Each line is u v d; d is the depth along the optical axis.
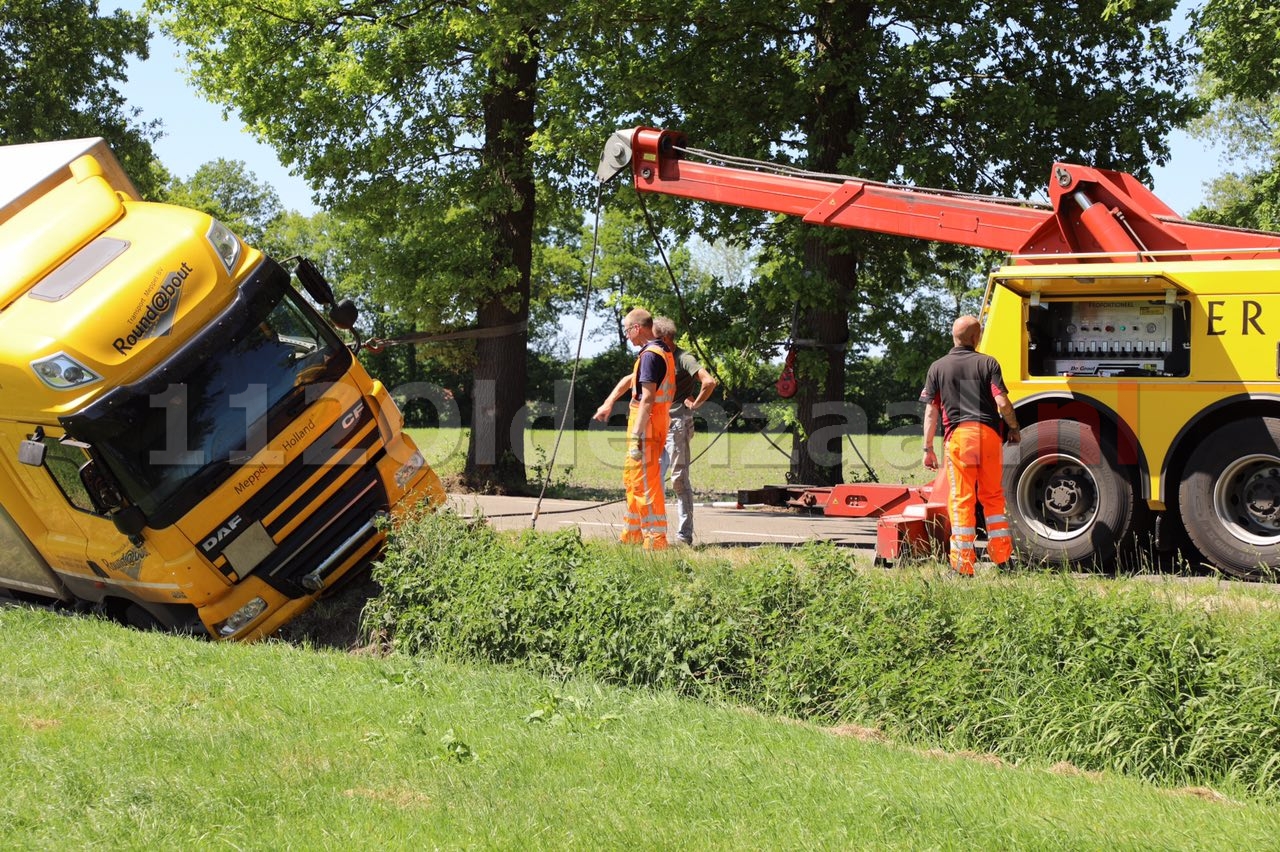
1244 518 9.31
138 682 7.12
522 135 23.03
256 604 9.59
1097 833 4.62
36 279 9.36
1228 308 9.34
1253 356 9.25
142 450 9.05
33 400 8.89
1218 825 4.78
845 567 7.63
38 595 11.55
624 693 7.34
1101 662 6.20
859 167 17.23
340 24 22.88
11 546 10.77
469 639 8.55
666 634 7.59
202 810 4.84
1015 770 5.73
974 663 6.57
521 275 23.73
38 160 10.51
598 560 8.55
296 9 22.20
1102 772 5.84
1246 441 9.17
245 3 22.27
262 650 8.33
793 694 7.09
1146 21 17.77
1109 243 10.28
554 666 8.01
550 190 23.84
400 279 23.41
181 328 9.24
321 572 9.81
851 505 11.42
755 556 8.89
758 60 18.72
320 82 22.28
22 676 7.25
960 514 9.47
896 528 9.93
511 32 19.78
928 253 19.44
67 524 9.80
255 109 22.45
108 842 4.50
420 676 7.54
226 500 9.37
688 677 7.41
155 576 9.28
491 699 7.02
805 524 14.27
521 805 4.95
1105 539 9.83
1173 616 6.36
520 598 8.38
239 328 9.44
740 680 7.38
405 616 9.00
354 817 4.80
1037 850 4.41
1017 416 10.28
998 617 6.69
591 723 6.46
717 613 7.58
